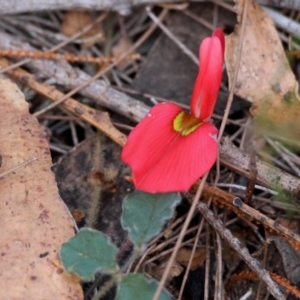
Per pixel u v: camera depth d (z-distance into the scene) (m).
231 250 0.19
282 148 0.20
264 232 0.19
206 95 0.17
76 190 0.19
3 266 0.17
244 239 0.19
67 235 0.17
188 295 0.18
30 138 0.19
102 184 0.19
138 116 0.20
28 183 0.18
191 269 0.18
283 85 0.20
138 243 0.17
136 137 0.17
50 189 0.18
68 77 0.21
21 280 0.17
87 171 0.19
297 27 0.21
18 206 0.18
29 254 0.17
